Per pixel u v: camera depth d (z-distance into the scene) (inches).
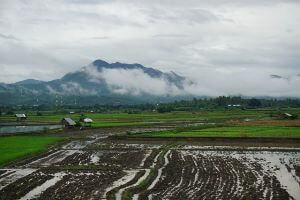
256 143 3592.5
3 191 1873.8
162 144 3651.6
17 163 2647.6
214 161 2664.9
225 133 4131.4
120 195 1759.4
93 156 2989.7
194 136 3900.1
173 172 2274.9
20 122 6811.0
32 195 1796.3
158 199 1667.1
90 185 1968.5
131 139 4025.6
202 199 1662.2
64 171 2378.2
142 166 2512.3
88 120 5802.2
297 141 3627.0
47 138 4205.2
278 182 2000.5
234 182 1993.1
